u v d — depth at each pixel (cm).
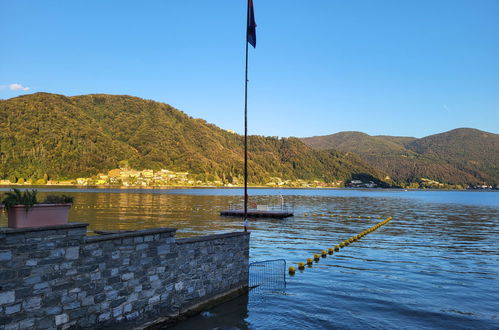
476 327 1137
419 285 1600
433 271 1862
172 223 3756
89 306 845
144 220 3962
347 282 1636
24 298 722
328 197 13688
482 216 5644
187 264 1152
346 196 15012
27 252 728
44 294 756
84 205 6391
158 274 1041
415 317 1214
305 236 3072
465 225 4247
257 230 3409
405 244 2752
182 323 1098
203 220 4128
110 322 895
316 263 2031
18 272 713
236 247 1395
